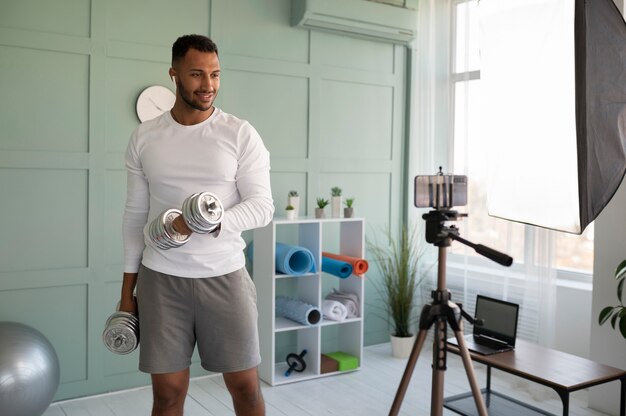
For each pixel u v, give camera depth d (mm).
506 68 2045
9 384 2891
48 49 3521
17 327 3203
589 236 4070
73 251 3664
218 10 4047
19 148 3484
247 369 2111
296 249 3957
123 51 3727
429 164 4789
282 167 4363
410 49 4898
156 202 2057
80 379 3723
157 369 2000
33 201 3543
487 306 3473
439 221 2342
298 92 4422
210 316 2035
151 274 2029
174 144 2037
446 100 4719
